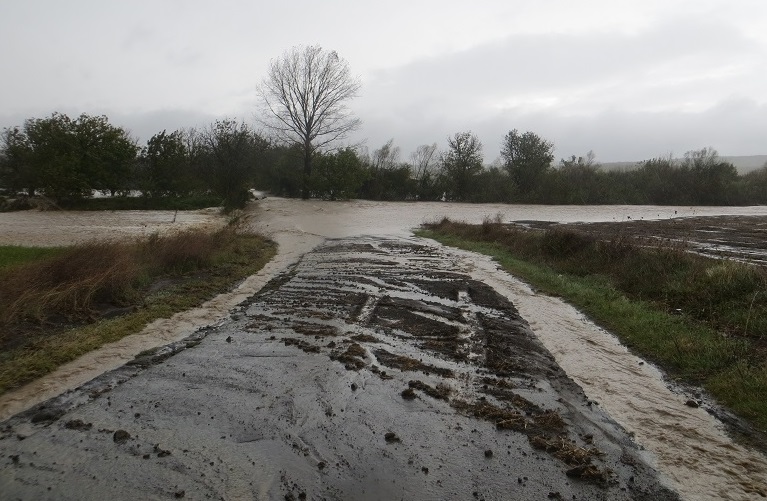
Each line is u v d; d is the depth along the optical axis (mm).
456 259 16953
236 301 10984
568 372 7203
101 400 5965
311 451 4914
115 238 16500
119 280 10406
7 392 6117
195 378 6645
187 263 13969
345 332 8648
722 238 20781
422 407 5910
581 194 47781
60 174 31625
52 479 4379
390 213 36000
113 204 33906
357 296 11312
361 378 6691
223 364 7145
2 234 20188
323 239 22766
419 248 19656
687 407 6102
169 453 4816
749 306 8961
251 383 6492
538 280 13281
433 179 50750
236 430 5293
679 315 9469
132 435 5152
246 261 15898
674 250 12609
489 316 9867
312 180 42531
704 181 49406
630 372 7223
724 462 4902
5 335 7848
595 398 6340
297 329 8781
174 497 4164
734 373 6676
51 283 9484
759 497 4359
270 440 5102
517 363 7387
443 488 4375
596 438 5336
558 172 50875
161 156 35312
